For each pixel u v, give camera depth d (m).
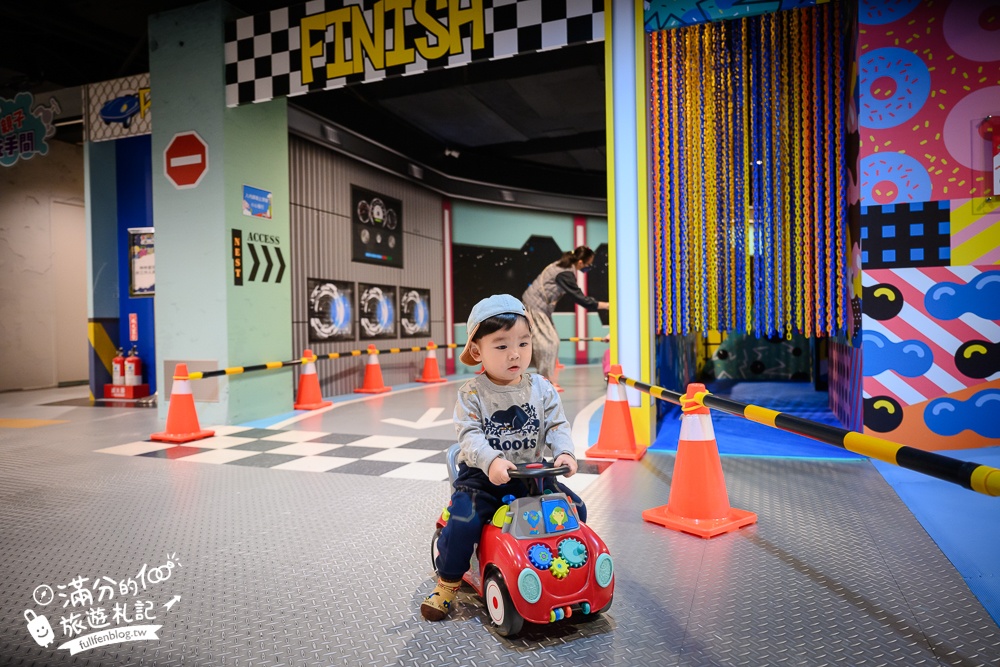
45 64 7.41
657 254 4.38
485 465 1.75
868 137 3.85
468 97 8.02
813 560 2.27
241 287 5.67
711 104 4.24
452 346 9.59
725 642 1.71
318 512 3.00
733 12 4.05
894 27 3.80
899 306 3.85
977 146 3.74
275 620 1.91
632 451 3.91
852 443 1.58
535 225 11.16
